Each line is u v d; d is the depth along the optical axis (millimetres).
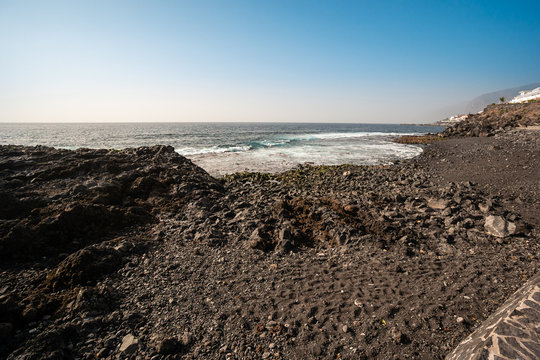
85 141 52719
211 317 5441
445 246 8242
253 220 10141
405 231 9062
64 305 5598
